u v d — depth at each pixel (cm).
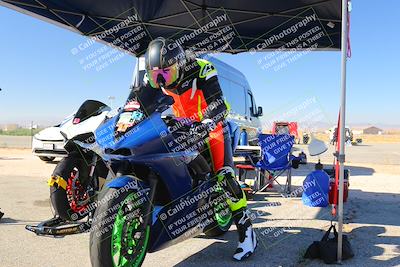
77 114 450
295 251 452
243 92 1389
